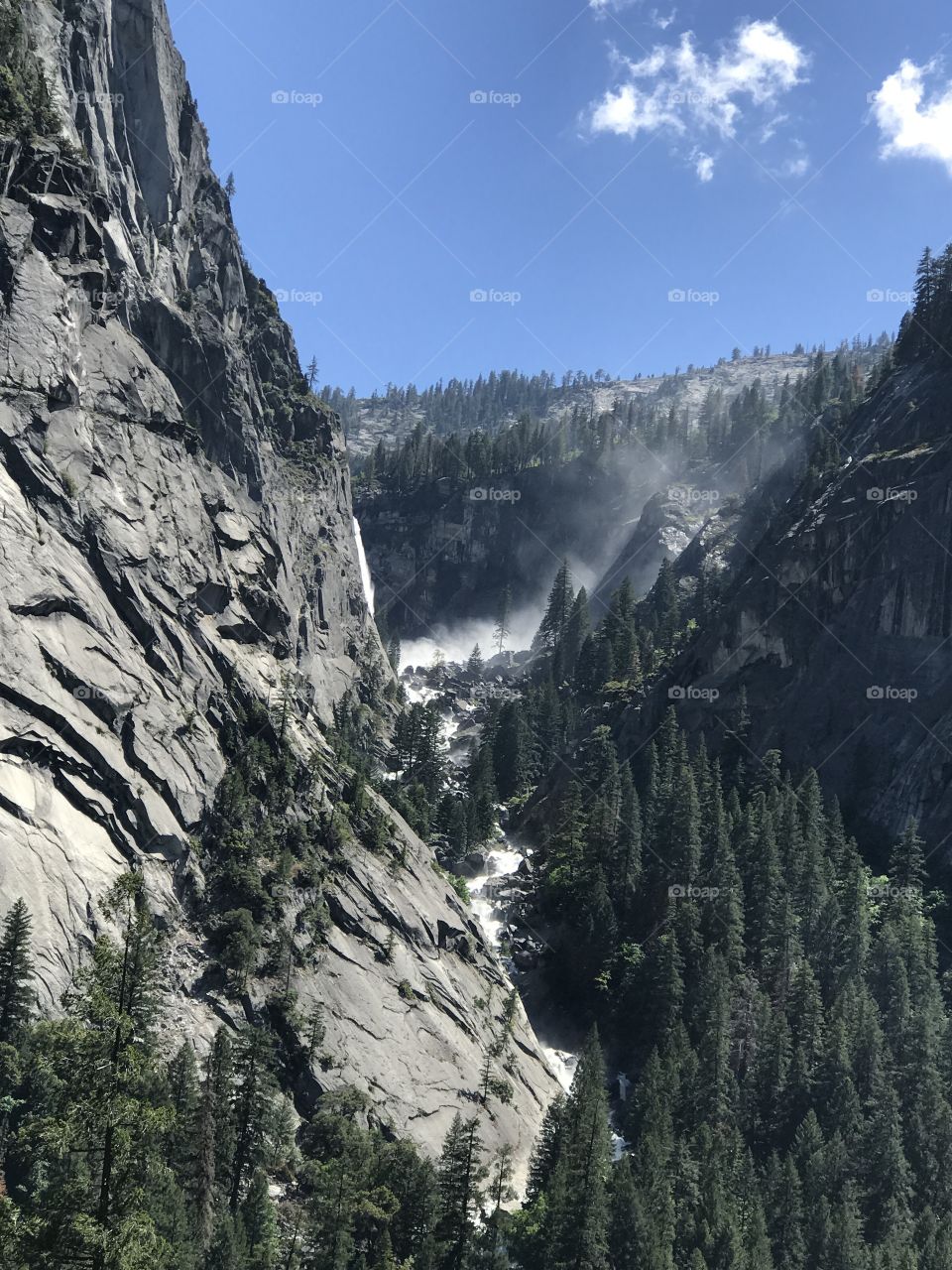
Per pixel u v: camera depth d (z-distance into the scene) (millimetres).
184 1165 64375
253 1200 66125
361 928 95500
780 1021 100875
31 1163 54406
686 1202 81750
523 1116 94625
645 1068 98375
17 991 66688
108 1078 39281
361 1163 73625
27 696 80438
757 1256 75562
